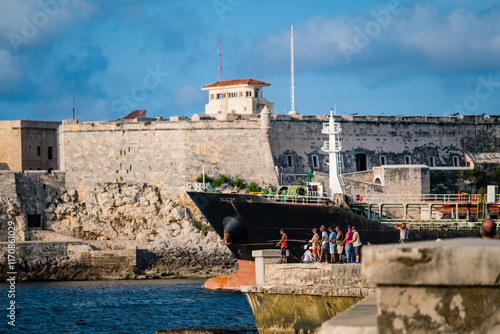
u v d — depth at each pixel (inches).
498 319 408.8
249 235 2516.0
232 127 3592.5
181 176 3550.7
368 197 3277.6
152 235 3535.9
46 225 3631.9
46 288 2913.4
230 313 2146.9
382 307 419.5
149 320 2062.0
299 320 1278.3
